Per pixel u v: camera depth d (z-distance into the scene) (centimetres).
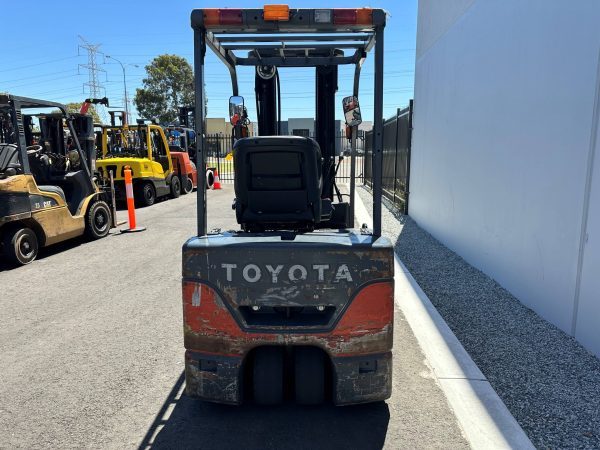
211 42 326
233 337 281
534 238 444
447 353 369
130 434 280
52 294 557
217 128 4703
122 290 567
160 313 487
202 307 282
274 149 320
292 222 347
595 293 353
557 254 404
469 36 612
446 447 262
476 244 596
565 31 385
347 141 418
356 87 425
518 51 470
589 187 357
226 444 269
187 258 280
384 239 287
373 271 275
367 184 1619
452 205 694
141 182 1319
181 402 316
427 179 838
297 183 331
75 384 342
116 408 309
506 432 270
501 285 523
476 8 587
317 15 280
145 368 365
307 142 320
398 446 264
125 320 468
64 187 855
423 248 717
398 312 457
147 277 623
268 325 279
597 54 342
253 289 277
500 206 520
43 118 864
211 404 313
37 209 718
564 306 396
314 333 278
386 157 1279
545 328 409
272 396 296
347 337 279
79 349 402
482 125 572
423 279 561
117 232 948
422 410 298
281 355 293
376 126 284
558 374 333
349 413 297
